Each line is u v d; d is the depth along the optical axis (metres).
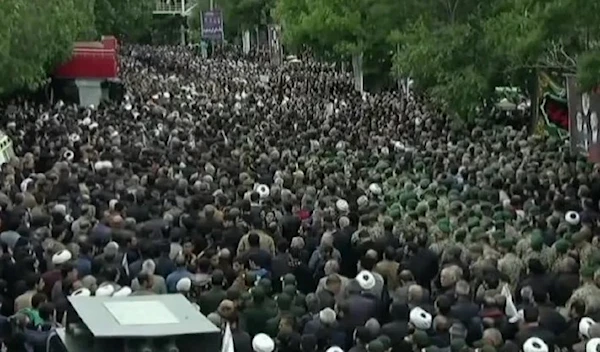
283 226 20.77
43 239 18.56
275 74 76.69
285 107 46.06
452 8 37.94
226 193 23.50
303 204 22.58
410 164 28.30
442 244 18.64
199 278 16.28
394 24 46.22
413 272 17.84
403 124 37.44
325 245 18.23
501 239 18.36
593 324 14.17
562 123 33.38
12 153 30.25
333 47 58.91
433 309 15.16
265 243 18.91
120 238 18.55
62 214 19.69
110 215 20.36
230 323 13.99
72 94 52.19
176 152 30.34
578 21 25.92
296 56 93.31
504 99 40.03
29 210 20.81
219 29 113.75
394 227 19.97
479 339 14.26
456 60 36.50
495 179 24.78
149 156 29.28
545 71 33.78
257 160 29.03
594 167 26.91
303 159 28.69
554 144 31.50
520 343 14.12
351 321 14.78
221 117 40.94
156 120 39.69
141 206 21.50
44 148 30.58
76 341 8.41
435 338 13.98
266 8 114.31
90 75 51.88
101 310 8.57
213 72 80.81
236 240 19.38
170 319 8.32
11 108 44.38
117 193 23.06
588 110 28.75
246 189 23.70
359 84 58.81
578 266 17.12
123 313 8.48
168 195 22.84
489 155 29.31
